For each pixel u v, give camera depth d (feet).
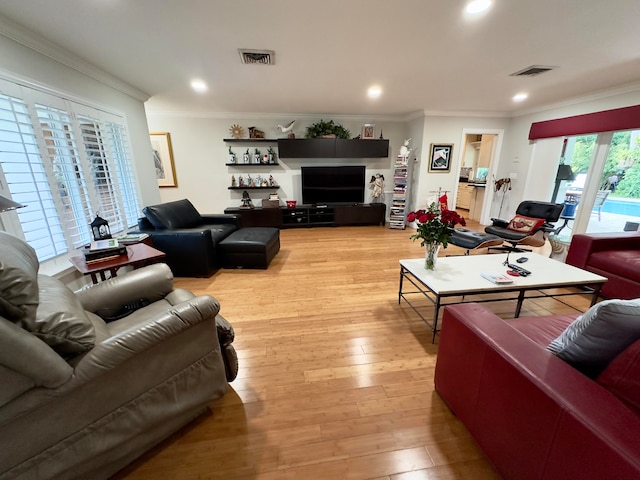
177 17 5.84
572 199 13.71
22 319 2.78
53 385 2.80
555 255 11.13
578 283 6.08
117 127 9.89
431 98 12.95
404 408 4.67
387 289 9.14
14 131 5.84
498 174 17.60
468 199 22.36
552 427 2.62
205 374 4.33
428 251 6.78
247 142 17.31
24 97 6.23
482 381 3.62
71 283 7.34
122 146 10.12
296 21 6.02
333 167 17.63
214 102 13.64
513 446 3.17
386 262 11.65
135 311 5.15
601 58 8.07
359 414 4.56
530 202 12.35
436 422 4.41
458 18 5.89
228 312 7.77
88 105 8.38
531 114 15.14
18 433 2.76
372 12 5.66
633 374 2.58
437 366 4.82
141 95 11.41
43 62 6.86
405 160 16.62
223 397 4.93
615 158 11.53
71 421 3.07
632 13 5.67
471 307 4.39
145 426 3.69
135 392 3.55
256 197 18.44
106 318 4.93
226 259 10.82
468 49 7.47
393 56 7.92
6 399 2.58
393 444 4.06
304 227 17.97
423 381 5.27
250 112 16.35
